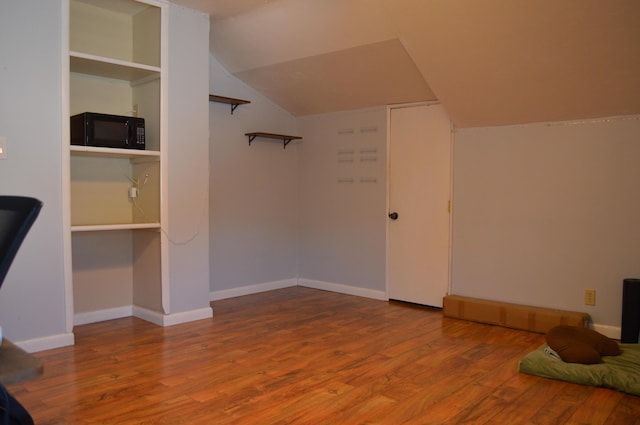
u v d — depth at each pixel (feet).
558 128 12.38
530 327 12.25
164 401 7.97
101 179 12.73
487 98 12.47
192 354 10.29
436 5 10.46
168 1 12.13
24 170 10.07
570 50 10.35
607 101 11.31
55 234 10.52
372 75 14.15
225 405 7.85
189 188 12.76
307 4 12.14
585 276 12.14
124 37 13.01
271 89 16.37
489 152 13.51
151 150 12.41
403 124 15.20
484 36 10.75
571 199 12.28
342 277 16.90
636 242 11.46
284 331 12.10
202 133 12.98
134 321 12.85
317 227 17.53
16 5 9.87
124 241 13.33
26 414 4.42
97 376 9.00
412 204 15.10
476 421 7.37
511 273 13.25
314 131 17.46
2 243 3.98
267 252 17.12
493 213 13.50
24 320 10.14
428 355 10.37
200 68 12.88
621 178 11.60
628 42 9.76
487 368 9.60
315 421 7.33
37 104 10.20
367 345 11.03
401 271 15.42
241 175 16.24
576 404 7.98
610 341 9.69
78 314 12.50
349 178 16.56
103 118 11.31
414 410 7.72
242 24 13.52
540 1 9.59
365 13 11.79
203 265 13.16
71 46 12.07
